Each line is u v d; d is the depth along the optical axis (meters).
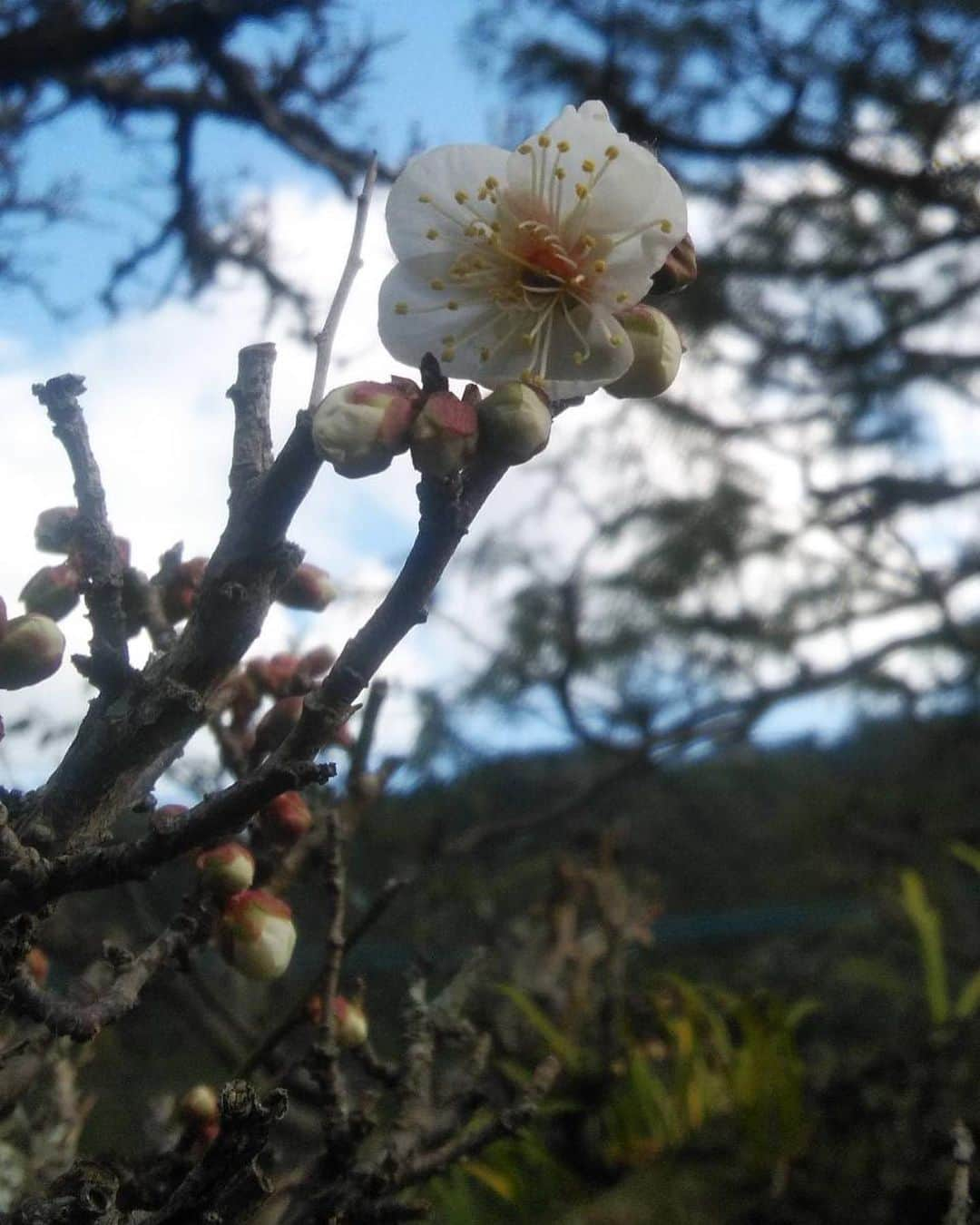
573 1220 3.27
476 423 1.03
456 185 1.32
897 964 4.64
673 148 5.62
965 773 6.89
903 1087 3.36
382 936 5.16
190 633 1.19
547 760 6.50
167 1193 1.47
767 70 5.46
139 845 1.04
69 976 3.74
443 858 4.84
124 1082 4.14
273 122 4.74
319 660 1.83
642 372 1.26
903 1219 3.00
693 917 7.34
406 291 1.31
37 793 1.19
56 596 1.35
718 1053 3.85
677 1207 3.26
